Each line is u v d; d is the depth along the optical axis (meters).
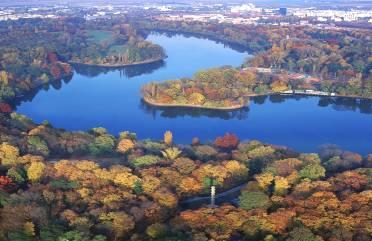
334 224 192.38
